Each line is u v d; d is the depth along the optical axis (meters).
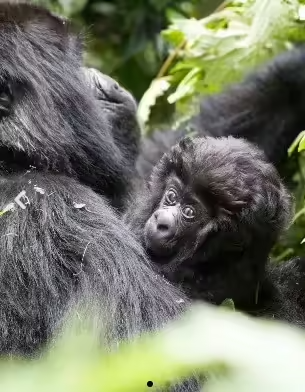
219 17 7.62
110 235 4.23
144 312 3.95
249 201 4.69
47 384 1.18
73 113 4.86
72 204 4.30
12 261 3.99
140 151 6.46
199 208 4.72
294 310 5.37
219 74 7.48
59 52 4.95
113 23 10.53
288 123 7.29
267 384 1.18
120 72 10.44
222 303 4.66
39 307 3.89
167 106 7.93
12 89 4.54
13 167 4.49
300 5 6.75
